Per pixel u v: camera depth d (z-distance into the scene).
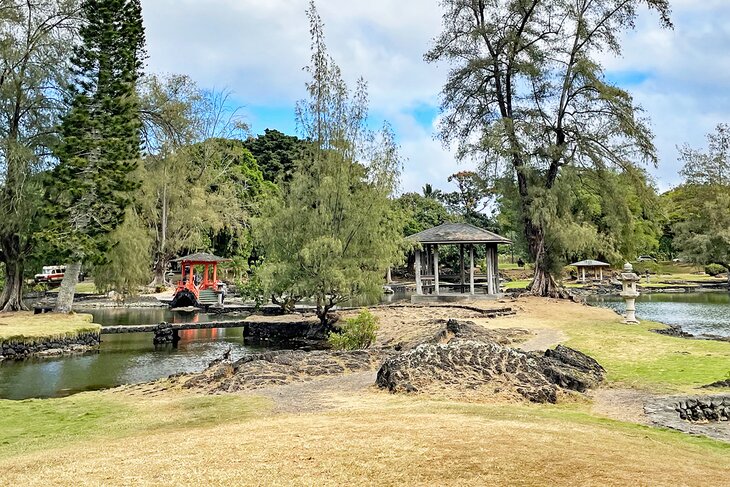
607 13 28.72
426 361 11.09
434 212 59.84
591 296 42.44
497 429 6.82
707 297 39.75
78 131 24.31
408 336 18.39
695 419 9.25
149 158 34.06
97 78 25.78
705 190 46.38
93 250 24.06
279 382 11.45
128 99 26.77
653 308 32.69
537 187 29.06
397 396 9.89
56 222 23.53
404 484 4.74
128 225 27.20
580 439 6.46
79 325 21.48
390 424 7.15
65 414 9.51
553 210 28.38
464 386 10.30
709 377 11.80
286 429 7.03
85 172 24.34
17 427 8.59
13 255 26.28
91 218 25.02
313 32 22.70
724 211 44.22
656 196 30.03
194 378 12.00
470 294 28.95
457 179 72.69
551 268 30.03
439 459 5.40
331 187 21.97
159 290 42.56
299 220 22.30
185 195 44.34
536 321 21.73
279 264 21.91
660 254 68.31
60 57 25.55
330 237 21.27
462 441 6.11
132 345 21.17
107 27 25.75
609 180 29.30
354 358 13.62
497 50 30.56
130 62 26.64
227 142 51.97
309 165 23.11
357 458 5.52
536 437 6.41
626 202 29.94
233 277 50.06
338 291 21.64
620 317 23.47
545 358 12.28
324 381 11.66
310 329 22.50
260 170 63.31
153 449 6.31
